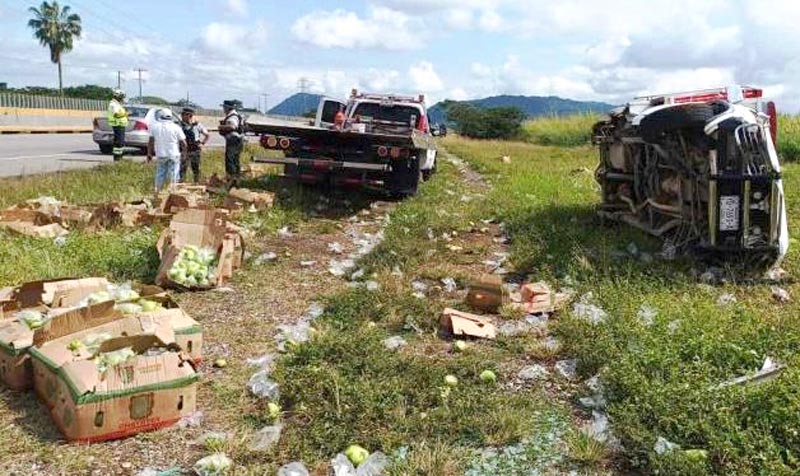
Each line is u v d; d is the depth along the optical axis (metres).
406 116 16.09
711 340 4.85
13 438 3.71
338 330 5.48
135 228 8.45
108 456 3.58
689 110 7.07
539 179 16.42
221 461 3.46
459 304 6.29
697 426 3.73
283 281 6.96
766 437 3.58
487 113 53.75
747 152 6.91
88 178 13.24
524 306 6.15
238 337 5.32
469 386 4.48
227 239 6.94
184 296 6.27
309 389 4.27
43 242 7.41
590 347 4.95
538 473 3.55
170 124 11.66
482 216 11.25
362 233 9.74
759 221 7.03
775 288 6.83
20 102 38.41
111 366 3.75
